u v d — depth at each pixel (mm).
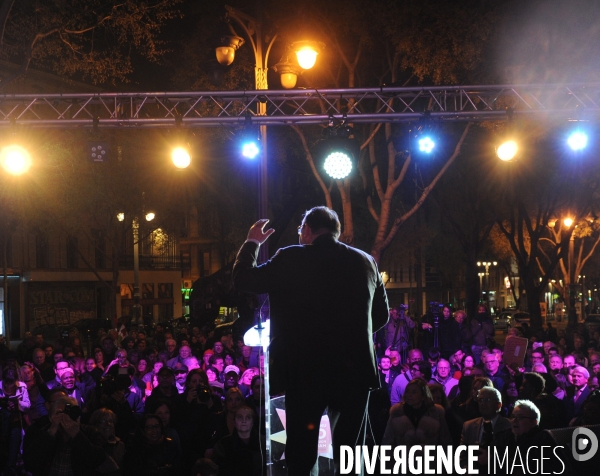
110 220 37188
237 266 3268
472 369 11492
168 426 8328
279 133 21906
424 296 81125
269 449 3646
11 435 8594
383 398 8727
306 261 3141
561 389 10609
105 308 53906
